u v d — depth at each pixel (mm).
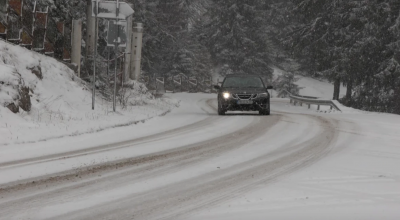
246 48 88062
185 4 86250
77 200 8445
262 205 8250
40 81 23188
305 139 16969
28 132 16016
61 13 32906
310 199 8688
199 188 9516
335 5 55406
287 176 10719
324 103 42000
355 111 36344
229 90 26484
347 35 54438
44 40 27750
